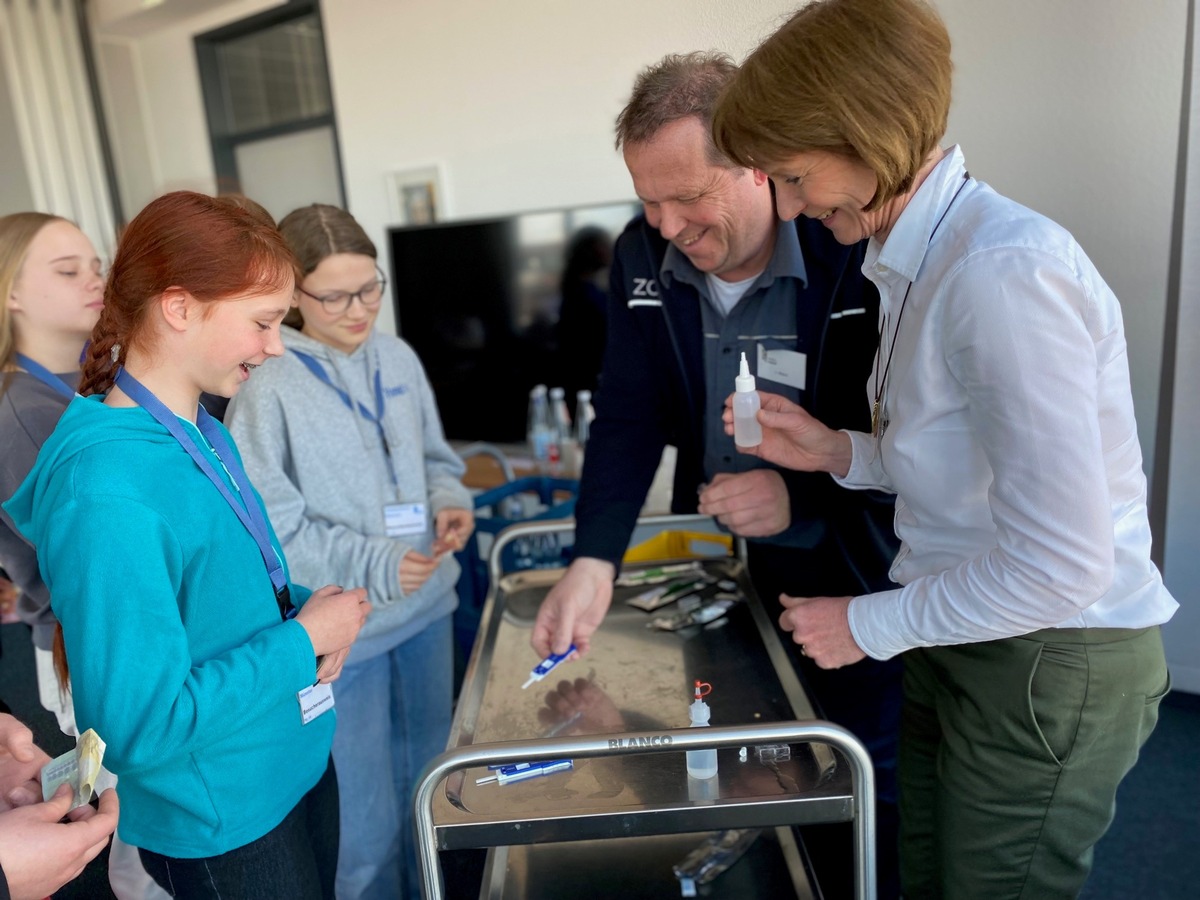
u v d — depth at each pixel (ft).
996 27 6.28
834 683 5.40
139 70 15.74
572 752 2.94
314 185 14.71
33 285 4.68
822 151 2.58
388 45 11.31
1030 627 2.73
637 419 5.12
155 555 2.74
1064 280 2.49
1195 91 5.87
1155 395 6.63
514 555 7.91
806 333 4.51
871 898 3.09
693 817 3.11
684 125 3.66
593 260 10.02
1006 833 3.27
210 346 2.95
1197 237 6.01
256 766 3.31
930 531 3.17
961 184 2.89
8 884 2.33
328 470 4.93
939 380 2.85
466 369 11.22
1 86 15.08
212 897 3.32
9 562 4.41
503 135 10.48
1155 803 6.21
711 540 6.84
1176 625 6.61
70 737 4.89
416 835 3.02
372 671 5.25
